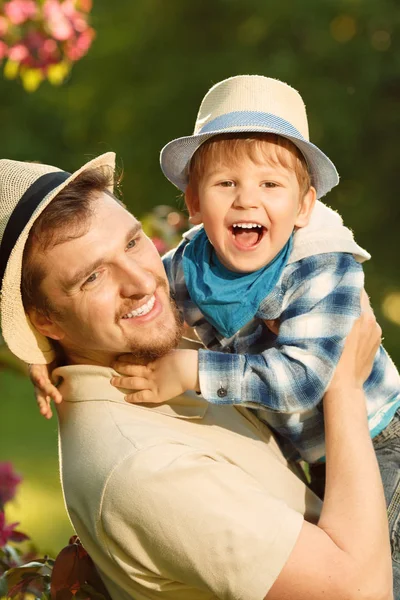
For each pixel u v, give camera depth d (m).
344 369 2.83
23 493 8.59
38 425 11.99
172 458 2.58
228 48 18.17
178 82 18.17
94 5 19.31
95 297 2.76
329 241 2.95
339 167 17.77
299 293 2.92
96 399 2.83
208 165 2.99
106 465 2.61
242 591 2.48
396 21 17.28
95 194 2.82
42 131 19.36
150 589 2.60
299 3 17.42
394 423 3.06
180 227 5.93
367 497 2.64
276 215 2.91
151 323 2.81
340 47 17.19
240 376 2.78
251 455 2.88
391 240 18.19
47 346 2.98
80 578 2.97
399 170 17.78
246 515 2.51
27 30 6.16
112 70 19.03
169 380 2.81
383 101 17.50
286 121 2.97
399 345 15.69
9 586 3.15
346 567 2.52
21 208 2.78
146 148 18.36
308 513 2.85
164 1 18.98
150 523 2.51
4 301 2.82
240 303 2.97
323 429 2.97
